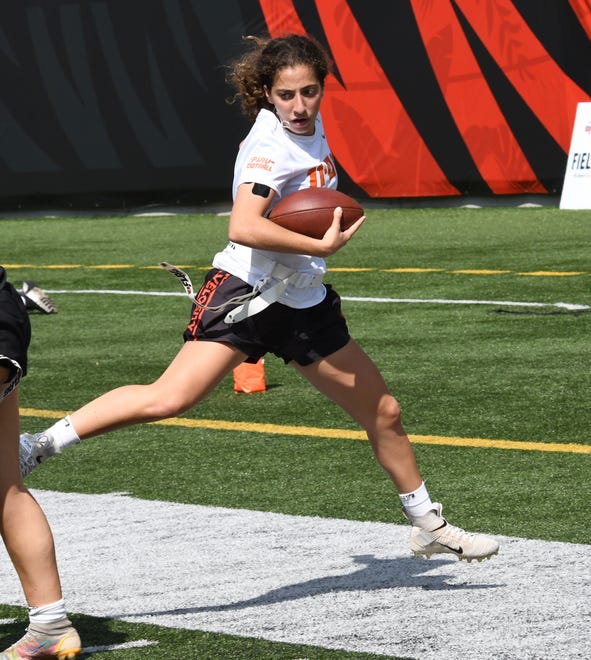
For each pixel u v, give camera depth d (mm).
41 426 27922
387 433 16484
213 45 86125
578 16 80562
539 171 82562
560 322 38938
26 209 91312
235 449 25094
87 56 88688
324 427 26750
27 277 56281
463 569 17188
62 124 89812
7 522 13797
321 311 16156
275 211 15711
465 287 47812
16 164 91000
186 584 16922
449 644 14297
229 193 87562
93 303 47250
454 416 27297
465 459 23656
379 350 35469
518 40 81750
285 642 14586
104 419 15570
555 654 13883
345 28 84125
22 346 13219
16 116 90562
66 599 16484
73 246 70125
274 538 19047
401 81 83750
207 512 20672
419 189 84500
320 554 18141
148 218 86688
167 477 23156
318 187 15961
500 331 37781
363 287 48906
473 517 19891
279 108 15797
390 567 17422
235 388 30641
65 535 19578
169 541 19047
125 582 17109
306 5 84188
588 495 20922
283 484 22406
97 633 15164
